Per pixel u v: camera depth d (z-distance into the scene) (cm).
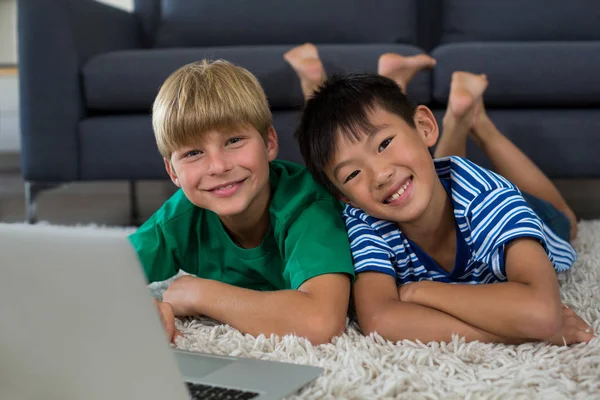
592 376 74
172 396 53
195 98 98
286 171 114
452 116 148
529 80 173
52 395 52
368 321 93
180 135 98
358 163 99
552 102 176
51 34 185
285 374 72
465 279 108
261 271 112
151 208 249
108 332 49
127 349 50
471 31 221
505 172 151
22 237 48
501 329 86
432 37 242
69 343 50
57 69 185
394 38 222
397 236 107
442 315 90
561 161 175
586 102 176
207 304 98
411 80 175
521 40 217
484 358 81
